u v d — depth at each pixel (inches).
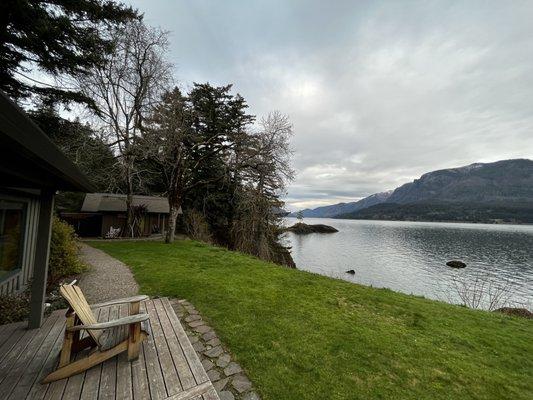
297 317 222.7
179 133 629.6
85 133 592.7
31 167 117.6
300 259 1362.0
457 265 1216.8
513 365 176.1
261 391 131.3
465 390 144.9
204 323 203.2
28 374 121.6
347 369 154.9
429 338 204.8
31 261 293.9
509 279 987.9
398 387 142.5
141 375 122.8
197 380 121.3
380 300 288.5
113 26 415.5
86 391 110.9
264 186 804.6
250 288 295.3
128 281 305.7
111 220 814.5
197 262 422.6
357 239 2429.9
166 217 939.3
